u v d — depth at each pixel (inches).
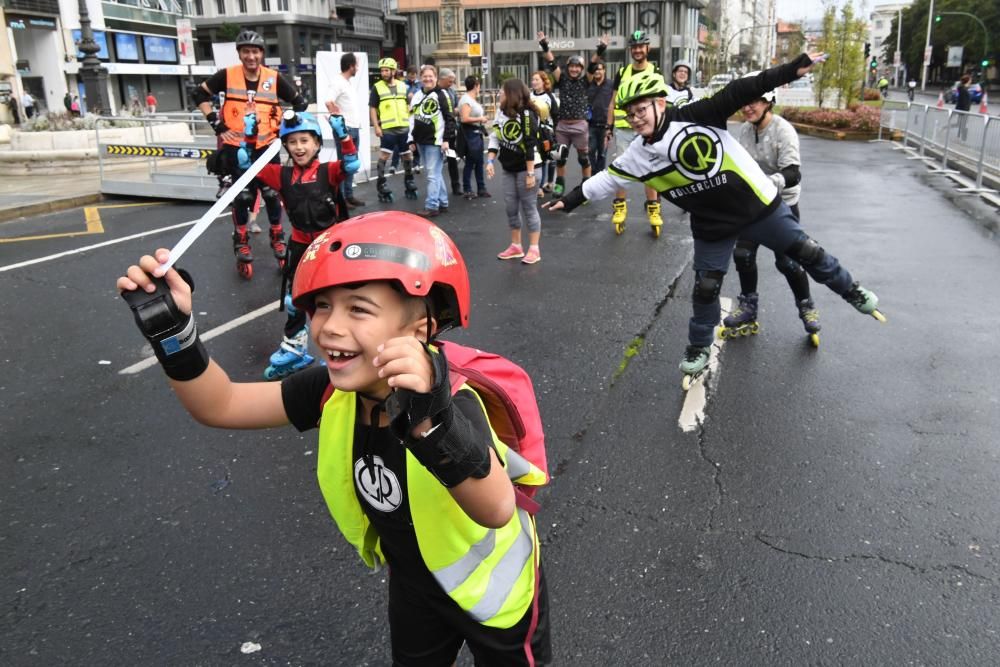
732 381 196.9
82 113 1414.9
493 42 2817.4
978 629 109.9
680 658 105.5
